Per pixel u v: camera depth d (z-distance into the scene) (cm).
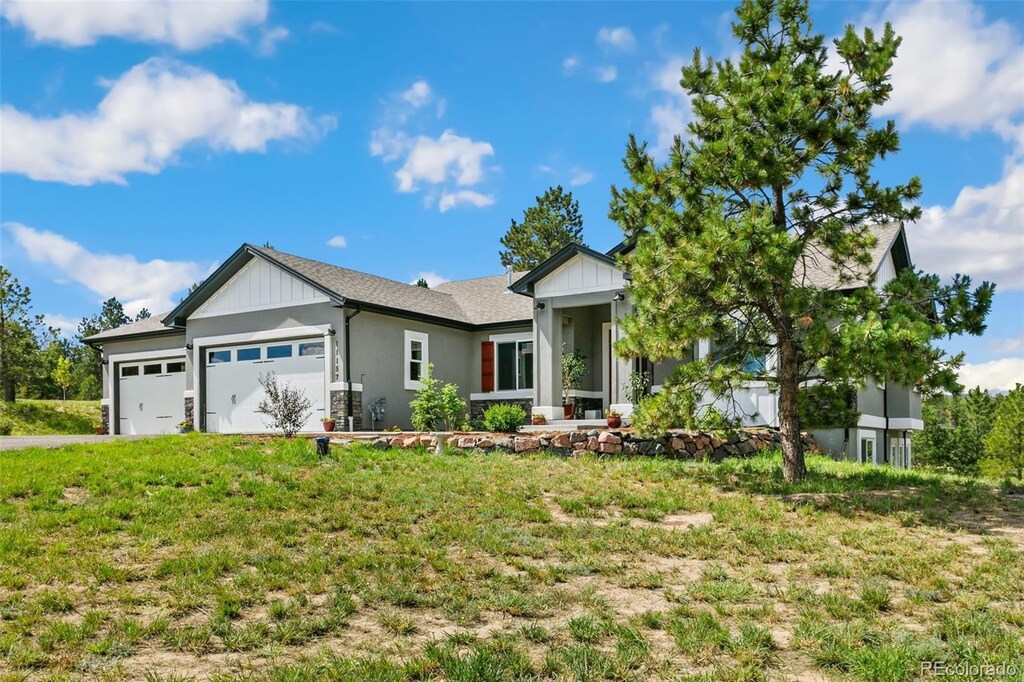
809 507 907
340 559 679
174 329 2388
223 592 575
